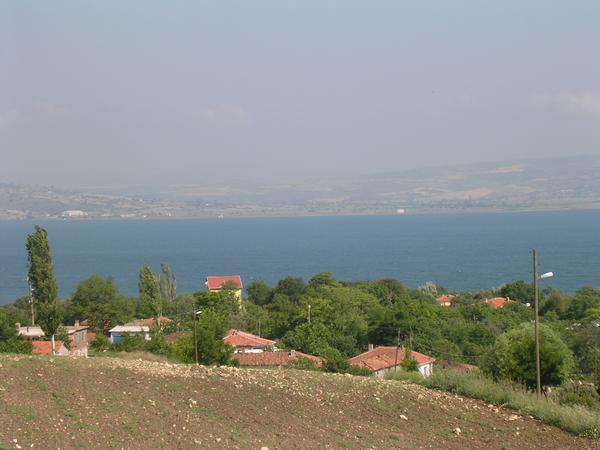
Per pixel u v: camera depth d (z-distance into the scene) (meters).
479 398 22.66
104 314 68.81
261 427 17.12
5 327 43.25
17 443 13.97
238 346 51.34
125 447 14.34
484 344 57.59
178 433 15.71
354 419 18.92
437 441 17.44
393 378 26.00
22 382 18.84
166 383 20.48
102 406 17.31
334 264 176.50
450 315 67.81
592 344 48.00
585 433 18.67
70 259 196.38
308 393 21.11
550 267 154.12
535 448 17.34
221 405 18.84
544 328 31.58
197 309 72.94
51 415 16.09
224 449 14.79
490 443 17.58
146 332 57.56
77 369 21.03
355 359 48.44
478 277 142.00
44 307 44.28
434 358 51.50
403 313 62.00
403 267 165.88
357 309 70.62
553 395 24.09
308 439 16.33
